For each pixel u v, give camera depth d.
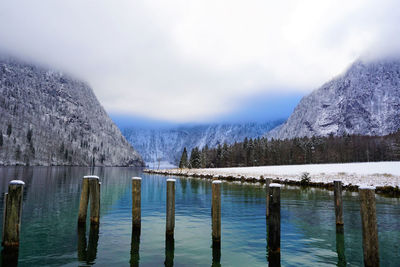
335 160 114.31
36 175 58.00
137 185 11.61
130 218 14.93
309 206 19.59
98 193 12.32
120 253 9.08
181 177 64.25
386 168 46.91
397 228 12.89
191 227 12.97
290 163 116.88
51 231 11.70
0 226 11.90
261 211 17.45
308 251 9.47
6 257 8.29
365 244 7.36
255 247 9.87
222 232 12.02
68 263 8.10
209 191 31.08
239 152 127.81
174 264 8.15
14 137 187.75
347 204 20.50
